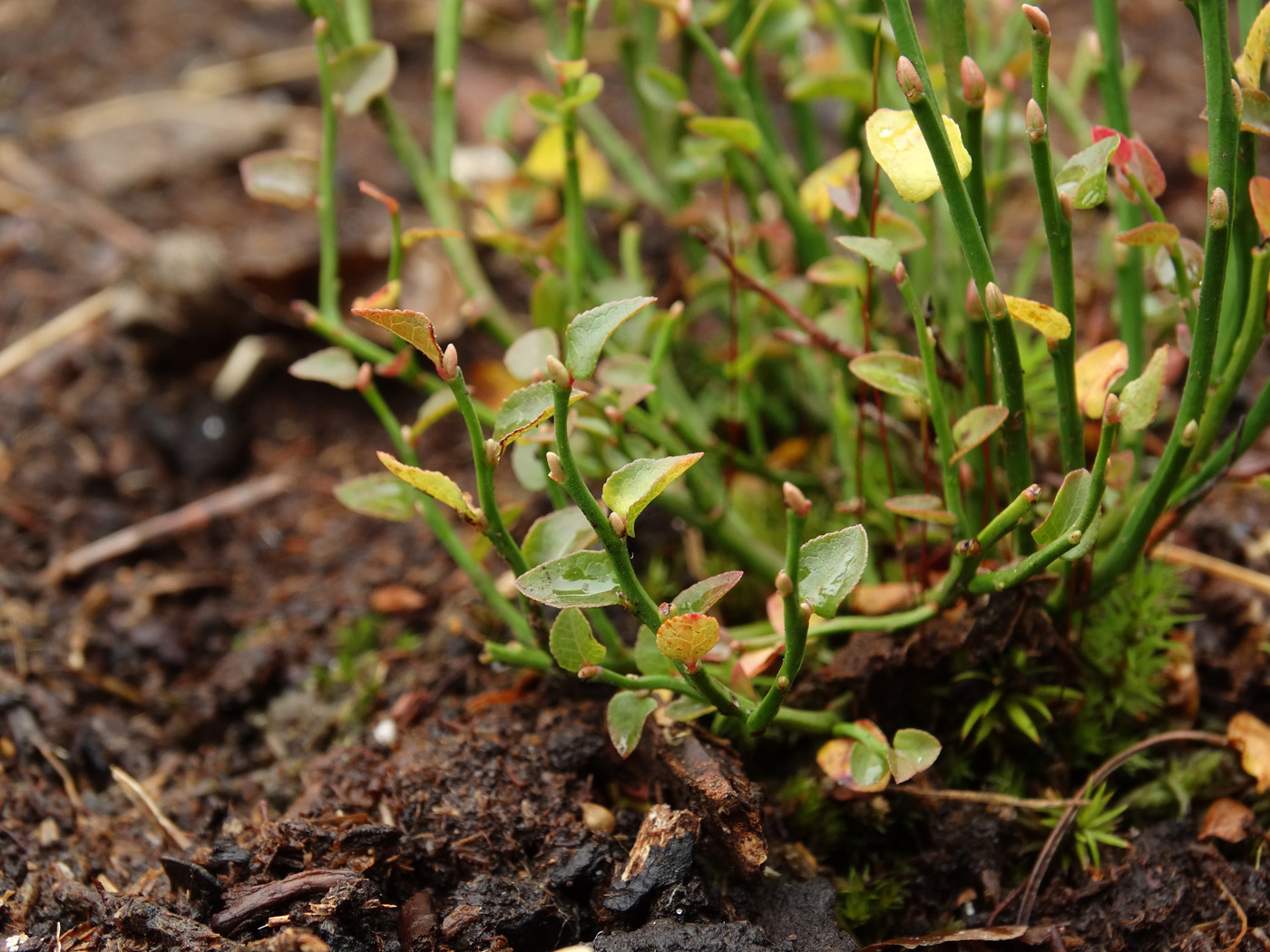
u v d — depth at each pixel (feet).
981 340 2.01
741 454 2.20
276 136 3.15
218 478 2.45
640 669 1.97
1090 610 2.10
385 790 2.04
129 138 3.14
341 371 2.05
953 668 2.05
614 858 1.99
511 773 2.04
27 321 2.67
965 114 1.94
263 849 1.98
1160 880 2.01
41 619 2.24
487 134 2.26
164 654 2.23
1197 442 2.02
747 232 2.28
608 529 1.85
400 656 2.20
